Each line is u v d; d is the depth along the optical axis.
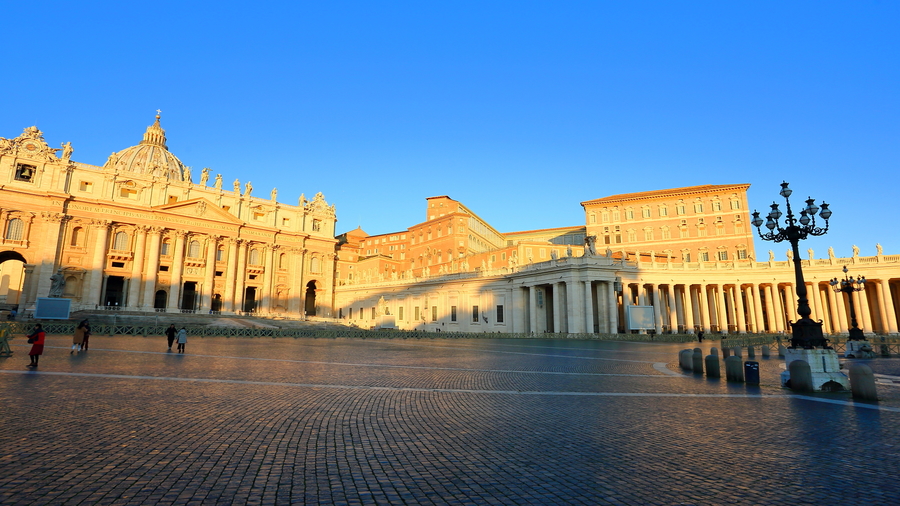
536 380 16.19
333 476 6.32
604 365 21.73
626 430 9.09
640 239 89.88
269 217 88.62
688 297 63.19
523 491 5.89
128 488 5.71
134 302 71.50
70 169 70.00
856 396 12.91
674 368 20.78
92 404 10.59
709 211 85.75
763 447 7.99
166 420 9.27
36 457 6.77
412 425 9.32
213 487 5.82
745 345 39.44
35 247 66.38
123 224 72.38
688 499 5.69
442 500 5.55
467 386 14.59
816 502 5.64
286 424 9.19
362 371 18.14
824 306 65.19
